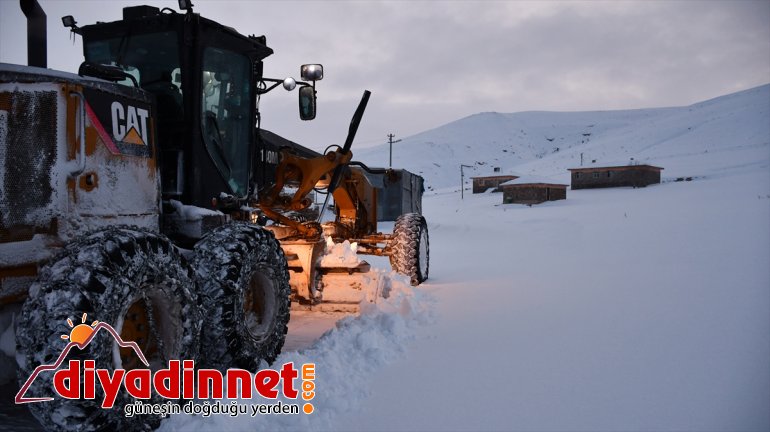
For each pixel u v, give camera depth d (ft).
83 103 10.71
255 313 14.66
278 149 21.02
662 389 13.08
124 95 11.77
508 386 13.56
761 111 430.20
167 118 14.79
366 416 11.83
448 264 40.37
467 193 282.97
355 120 22.24
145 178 12.30
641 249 46.55
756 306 21.97
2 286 9.68
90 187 10.93
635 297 24.71
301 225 20.95
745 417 11.35
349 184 29.25
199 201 14.84
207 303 12.64
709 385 13.23
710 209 94.79
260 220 20.86
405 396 12.98
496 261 41.83
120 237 9.83
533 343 17.43
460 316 21.61
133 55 15.03
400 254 28.84
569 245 53.72
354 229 29.53
